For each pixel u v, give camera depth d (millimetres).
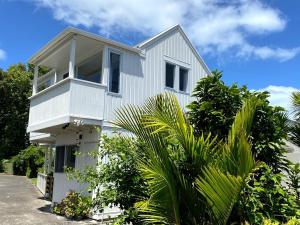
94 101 13117
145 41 15398
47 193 18141
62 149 15578
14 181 27281
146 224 5410
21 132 41688
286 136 5934
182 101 16344
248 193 4945
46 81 20078
